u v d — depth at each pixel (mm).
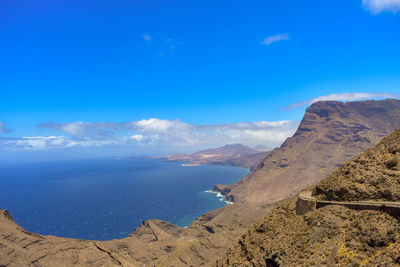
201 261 171750
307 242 53000
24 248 136000
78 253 146625
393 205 46531
